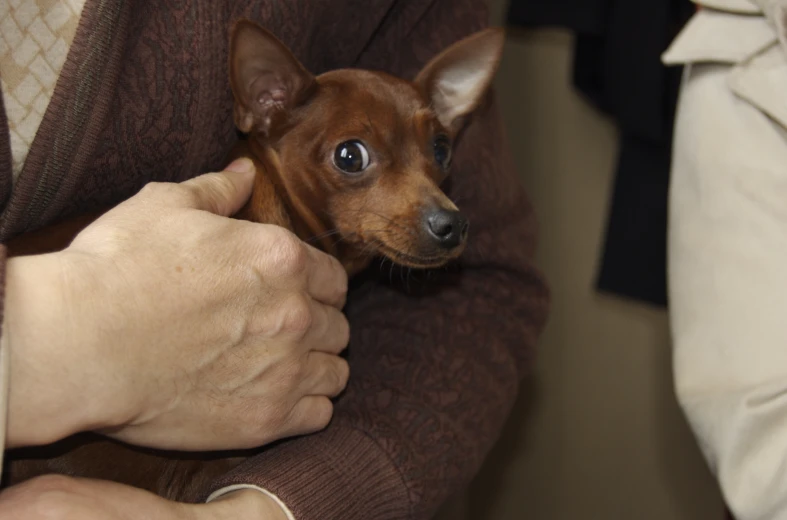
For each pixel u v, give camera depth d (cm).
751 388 55
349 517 50
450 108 62
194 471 53
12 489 43
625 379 104
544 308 61
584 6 85
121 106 48
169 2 49
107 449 50
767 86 57
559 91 103
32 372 41
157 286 45
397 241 58
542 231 107
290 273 48
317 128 59
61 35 46
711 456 57
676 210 61
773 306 55
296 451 51
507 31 104
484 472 113
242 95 56
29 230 49
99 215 50
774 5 57
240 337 47
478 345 57
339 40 60
